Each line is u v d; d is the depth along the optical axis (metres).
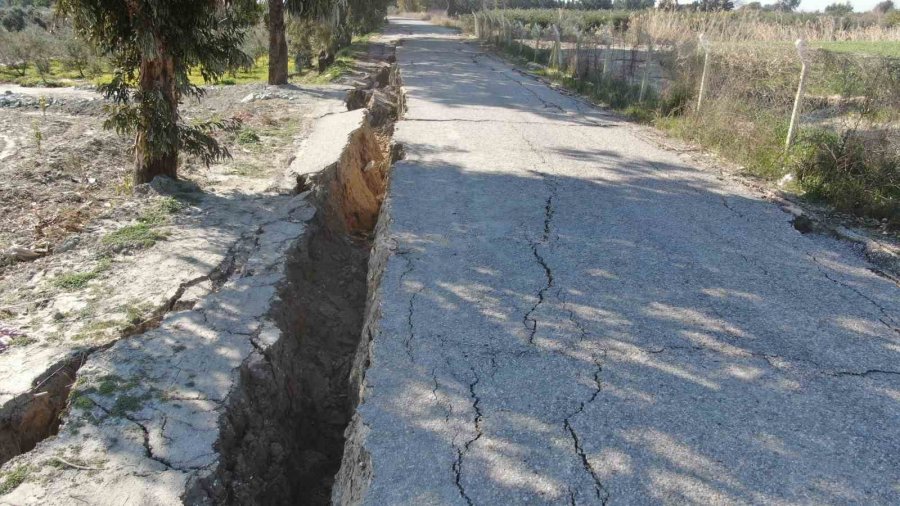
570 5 71.31
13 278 5.45
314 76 20.84
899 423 3.62
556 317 4.68
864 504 3.04
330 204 8.12
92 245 6.08
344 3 24.23
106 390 3.91
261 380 4.31
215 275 5.60
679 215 6.86
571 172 8.39
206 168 8.82
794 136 8.56
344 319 6.25
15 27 31.06
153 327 4.82
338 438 4.91
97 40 7.11
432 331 4.46
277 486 4.07
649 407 3.70
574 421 3.56
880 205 6.83
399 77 18.97
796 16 30.17
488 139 10.22
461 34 41.31
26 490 3.17
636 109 12.54
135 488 3.21
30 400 3.90
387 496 3.02
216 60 7.61
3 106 13.45
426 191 7.47
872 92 9.36
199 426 3.66
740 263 5.70
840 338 4.49
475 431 3.47
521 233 6.25
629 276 5.37
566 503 2.98
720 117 9.89
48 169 8.48
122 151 9.78
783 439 3.47
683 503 3.00
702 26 20.20
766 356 4.25
